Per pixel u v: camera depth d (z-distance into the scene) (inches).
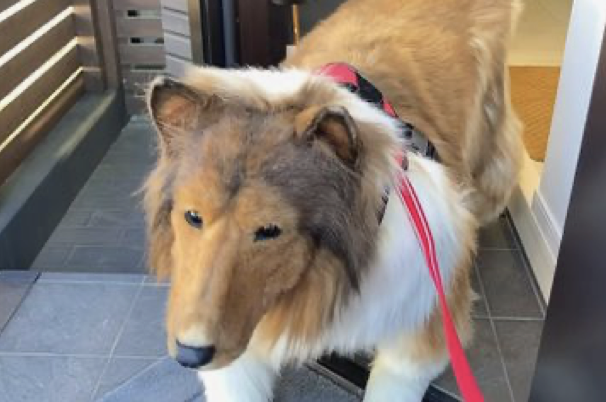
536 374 52.0
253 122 45.4
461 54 72.7
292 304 50.5
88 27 134.5
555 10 176.2
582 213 44.4
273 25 104.5
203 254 43.1
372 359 68.2
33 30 115.6
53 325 75.3
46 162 110.8
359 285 49.1
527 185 95.3
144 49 140.9
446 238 55.0
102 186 123.1
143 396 66.6
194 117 46.4
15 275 82.4
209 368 43.4
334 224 46.2
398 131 51.5
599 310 44.8
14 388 67.9
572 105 76.1
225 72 50.3
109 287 80.6
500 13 78.5
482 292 81.9
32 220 101.7
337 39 69.5
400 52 67.4
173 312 45.7
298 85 48.8
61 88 129.2
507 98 84.4
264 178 43.6
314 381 68.1
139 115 147.5
